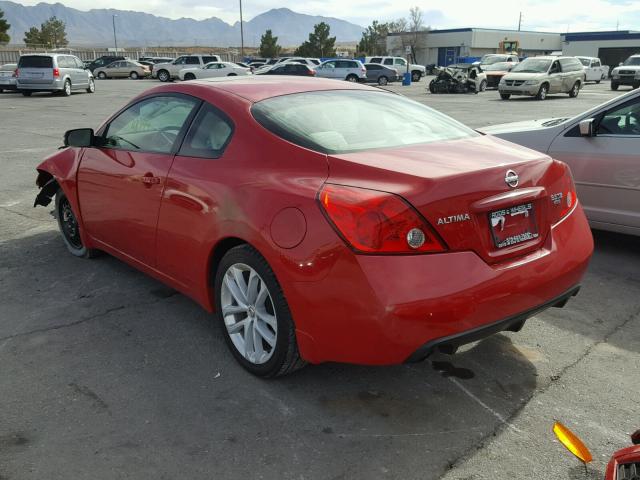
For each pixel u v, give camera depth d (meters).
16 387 3.06
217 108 3.38
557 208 3.02
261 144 3.06
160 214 3.54
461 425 2.78
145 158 3.72
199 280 3.37
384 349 2.51
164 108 3.76
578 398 2.99
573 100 24.61
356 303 2.48
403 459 2.54
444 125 3.56
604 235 5.79
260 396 3.00
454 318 2.50
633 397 3.00
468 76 30.25
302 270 2.61
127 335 3.64
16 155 10.30
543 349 3.49
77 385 3.09
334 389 3.06
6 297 4.20
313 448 2.61
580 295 4.30
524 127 5.80
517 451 2.60
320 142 3.00
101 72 44.38
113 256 4.74
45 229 5.86
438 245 2.52
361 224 2.46
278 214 2.72
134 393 3.02
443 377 3.18
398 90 33.00
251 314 3.09
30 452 2.57
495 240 2.70
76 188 4.48
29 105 20.59
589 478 2.43
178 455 2.56
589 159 5.09
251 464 2.51
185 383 3.12
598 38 63.75
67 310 4.00
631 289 4.42
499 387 3.09
